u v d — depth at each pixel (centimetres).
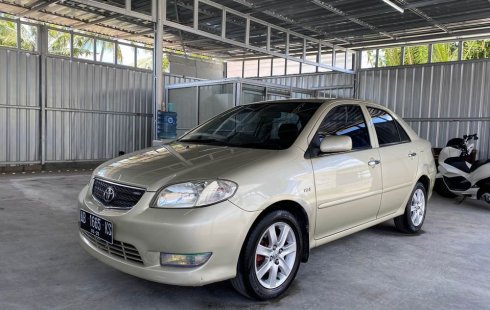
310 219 316
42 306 276
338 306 288
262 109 400
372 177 384
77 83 1063
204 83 1037
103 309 274
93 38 1088
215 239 253
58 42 1393
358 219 380
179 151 334
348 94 1221
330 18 905
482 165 664
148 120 1228
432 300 303
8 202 600
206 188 258
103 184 297
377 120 429
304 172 311
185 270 250
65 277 326
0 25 1672
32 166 995
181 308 279
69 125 1056
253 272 277
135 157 328
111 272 338
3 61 932
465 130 987
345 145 331
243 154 308
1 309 269
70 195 667
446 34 1009
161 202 258
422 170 474
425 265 379
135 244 258
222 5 838
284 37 1084
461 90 989
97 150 1120
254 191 273
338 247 429
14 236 430
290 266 307
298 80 1351
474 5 793
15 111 959
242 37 1135
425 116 1051
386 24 948
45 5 898
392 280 339
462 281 342
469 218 596
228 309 279
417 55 1712
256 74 1513
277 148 322
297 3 809
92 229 290
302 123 347
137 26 1084
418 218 490
